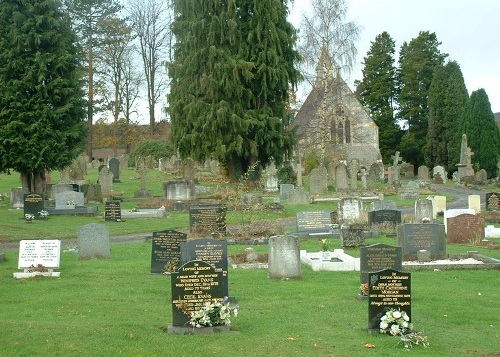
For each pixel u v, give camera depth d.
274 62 45.94
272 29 46.03
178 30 47.59
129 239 26.61
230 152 45.09
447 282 16.53
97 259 20.06
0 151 36.19
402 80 80.44
